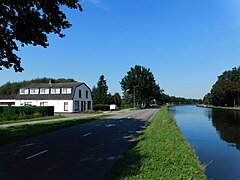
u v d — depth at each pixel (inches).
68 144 587.2
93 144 588.4
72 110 2484.0
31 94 2662.4
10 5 565.9
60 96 2529.5
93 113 2247.8
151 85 4153.5
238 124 1553.9
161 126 910.4
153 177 308.3
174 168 353.4
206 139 956.6
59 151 501.7
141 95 4094.5
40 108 1647.4
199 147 787.4
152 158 405.1
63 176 331.6
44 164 395.5
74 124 1098.7
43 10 600.7
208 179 439.5
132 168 351.6
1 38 619.5
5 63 674.8
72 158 439.5
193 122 1695.4
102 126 1032.8
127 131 853.2
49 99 2551.7
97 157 447.8
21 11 580.7
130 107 4094.5
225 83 4335.6
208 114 2603.3
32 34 621.9
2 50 650.2
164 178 305.4
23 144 585.6
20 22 597.3
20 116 1402.6
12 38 633.0
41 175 335.0
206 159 621.6
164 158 406.6
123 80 4131.4
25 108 1633.9
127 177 309.3
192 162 404.5
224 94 4298.7
